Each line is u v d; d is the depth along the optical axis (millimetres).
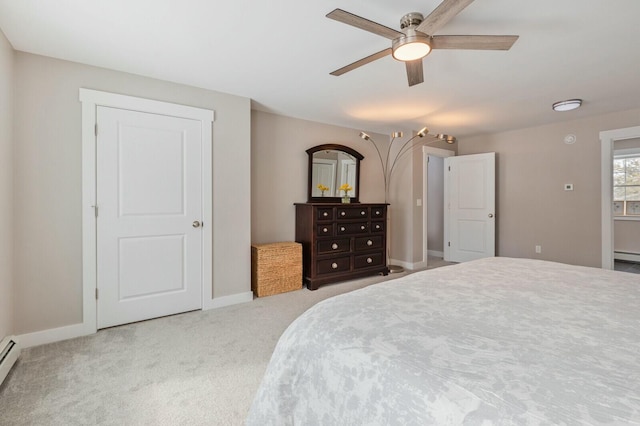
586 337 941
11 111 2193
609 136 3861
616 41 2127
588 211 4059
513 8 1768
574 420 599
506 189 4848
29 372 1956
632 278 1636
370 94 3213
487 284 1519
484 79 2793
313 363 994
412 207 4863
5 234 2107
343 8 1778
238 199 3287
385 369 828
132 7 1770
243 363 2084
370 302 1244
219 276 3186
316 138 4309
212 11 1810
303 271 3928
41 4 1738
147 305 2814
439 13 1526
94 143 2539
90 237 2533
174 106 2887
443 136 4141
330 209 3881
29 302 2309
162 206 2865
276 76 2758
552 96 3221
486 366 789
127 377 1908
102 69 2566
